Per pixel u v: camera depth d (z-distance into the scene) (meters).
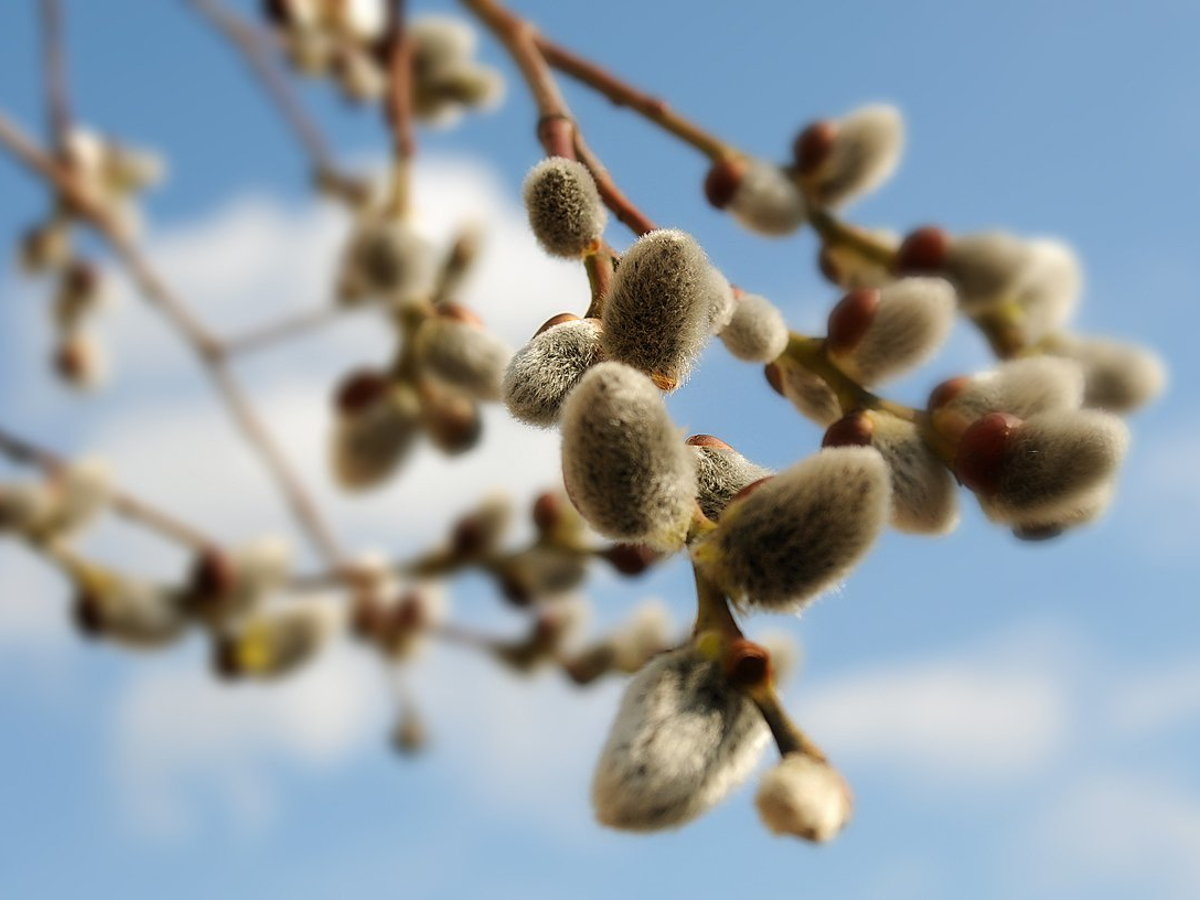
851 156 0.37
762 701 0.25
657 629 0.47
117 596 0.40
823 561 0.26
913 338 0.31
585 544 0.43
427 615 0.46
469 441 0.41
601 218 0.30
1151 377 0.35
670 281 0.27
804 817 0.24
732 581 0.26
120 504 0.40
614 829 0.25
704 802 0.25
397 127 0.40
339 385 0.42
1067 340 0.36
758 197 0.37
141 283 0.41
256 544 0.41
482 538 0.43
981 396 0.31
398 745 0.46
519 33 0.37
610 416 0.26
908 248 0.36
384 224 0.39
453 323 0.39
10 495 0.39
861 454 0.26
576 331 0.28
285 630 0.41
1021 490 0.29
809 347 0.32
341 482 0.42
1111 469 0.29
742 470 0.28
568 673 0.47
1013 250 0.36
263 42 0.43
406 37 0.41
